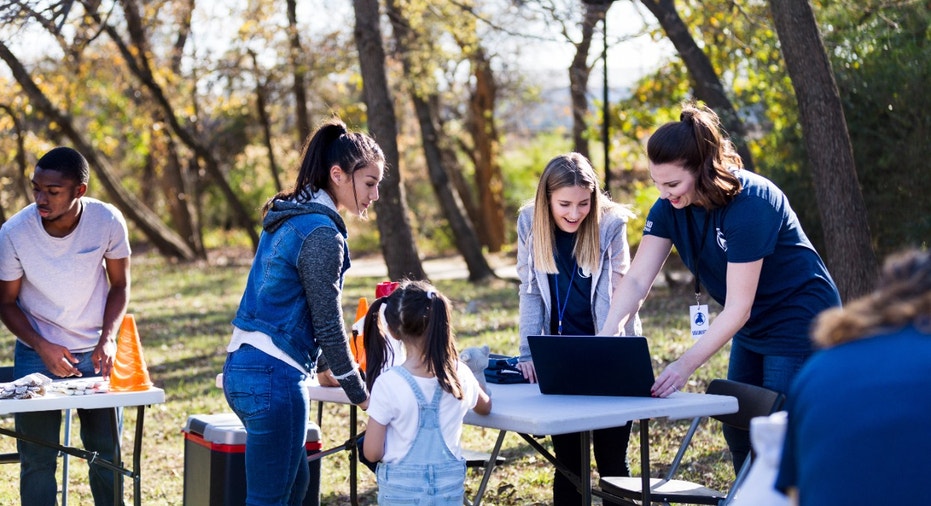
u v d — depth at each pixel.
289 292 3.52
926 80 11.95
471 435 7.19
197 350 11.47
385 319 3.53
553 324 4.34
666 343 9.91
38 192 4.34
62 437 7.32
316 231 3.47
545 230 4.17
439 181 19.05
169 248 25.86
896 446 1.67
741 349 4.05
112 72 22.09
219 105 23.62
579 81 16.67
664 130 3.63
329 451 4.28
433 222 29.94
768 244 3.59
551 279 4.31
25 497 4.50
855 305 1.85
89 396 4.03
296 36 20.06
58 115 22.78
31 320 4.58
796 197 12.97
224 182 23.61
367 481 6.20
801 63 8.08
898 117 12.13
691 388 7.82
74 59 19.19
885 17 11.95
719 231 3.71
